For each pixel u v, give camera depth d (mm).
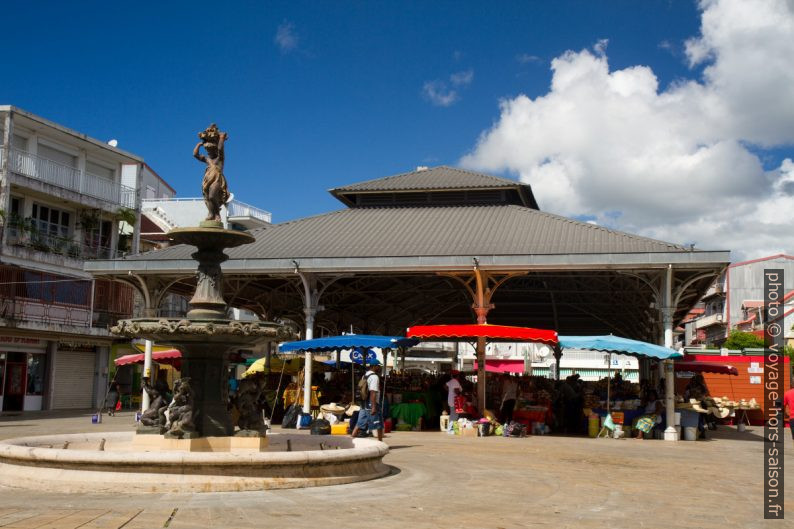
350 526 7207
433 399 23922
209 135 12258
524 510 8602
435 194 27688
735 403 26312
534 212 25641
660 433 20469
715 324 73062
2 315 33375
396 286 29469
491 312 34312
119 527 6777
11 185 34906
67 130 37938
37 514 7422
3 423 25344
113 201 40594
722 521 8273
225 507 8031
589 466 13625
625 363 51656
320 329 34250
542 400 23000
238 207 53812
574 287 28000
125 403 39062
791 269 69688
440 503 8883
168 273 23125
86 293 38531
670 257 19703
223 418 11508
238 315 53219
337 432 19641
